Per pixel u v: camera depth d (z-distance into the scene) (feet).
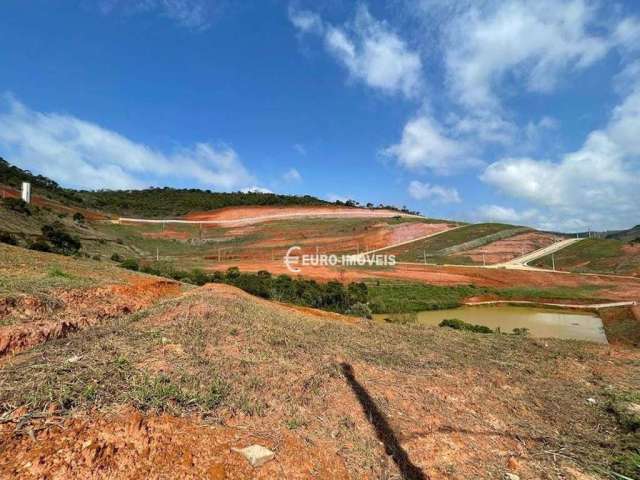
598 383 21.76
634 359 28.63
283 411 12.78
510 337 37.14
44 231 97.76
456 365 22.84
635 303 113.09
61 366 12.66
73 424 9.48
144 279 43.16
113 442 9.15
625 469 12.01
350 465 10.78
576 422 15.85
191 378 13.42
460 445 12.84
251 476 9.31
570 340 37.17
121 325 20.45
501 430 14.40
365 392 15.87
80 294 27.37
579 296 127.13
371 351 24.18
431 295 125.80
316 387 15.42
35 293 23.63
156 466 8.86
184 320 21.89
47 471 8.05
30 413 9.62
